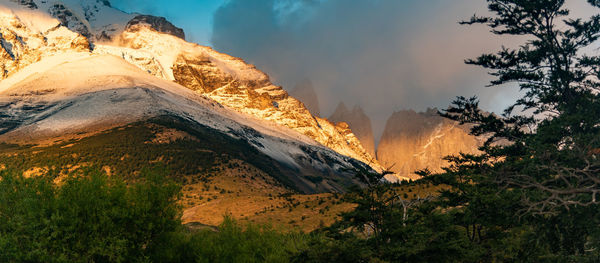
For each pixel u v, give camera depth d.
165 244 18.36
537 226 15.96
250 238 20.41
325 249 16.05
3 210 16.38
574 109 23.56
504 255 17.92
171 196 18.92
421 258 16.08
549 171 17.52
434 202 20.33
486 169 21.20
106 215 16.56
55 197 16.92
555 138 21.72
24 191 16.48
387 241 17.14
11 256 15.18
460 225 20.30
